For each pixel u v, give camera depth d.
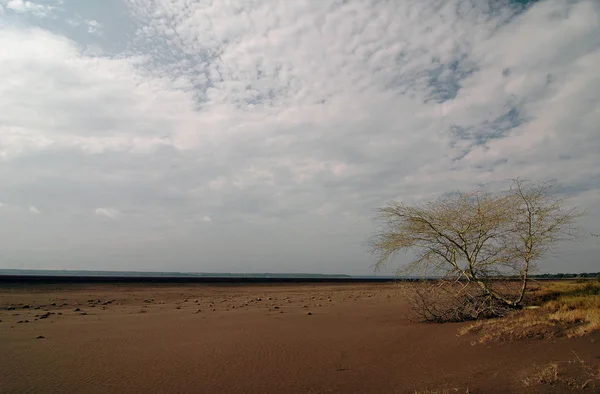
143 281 57.53
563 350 7.84
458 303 14.01
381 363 9.36
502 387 6.51
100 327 16.31
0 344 12.59
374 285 66.12
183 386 8.20
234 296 37.19
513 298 14.21
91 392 7.90
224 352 11.17
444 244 14.37
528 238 13.55
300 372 8.97
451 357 9.05
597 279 16.84
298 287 57.09
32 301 28.38
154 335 14.25
